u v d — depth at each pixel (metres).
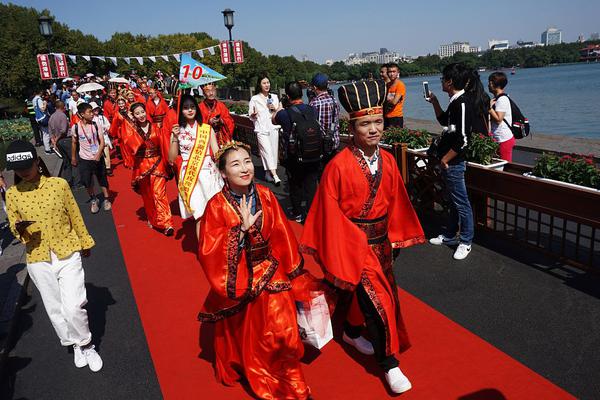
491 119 6.64
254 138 12.36
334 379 3.55
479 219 5.93
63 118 11.01
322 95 7.14
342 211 3.39
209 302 3.47
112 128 8.70
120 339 4.43
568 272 4.91
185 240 6.82
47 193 3.73
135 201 9.22
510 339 3.88
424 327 4.12
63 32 55.47
